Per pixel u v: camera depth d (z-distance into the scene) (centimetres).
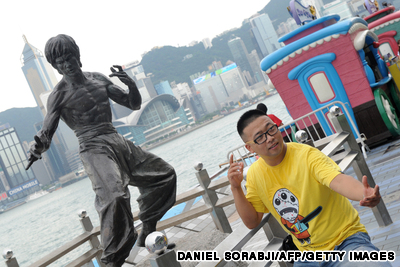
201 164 415
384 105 726
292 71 759
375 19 1113
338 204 188
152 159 402
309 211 189
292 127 784
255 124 188
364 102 732
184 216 417
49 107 365
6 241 4784
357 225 190
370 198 154
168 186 405
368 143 736
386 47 1095
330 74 741
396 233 310
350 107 738
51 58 359
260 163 202
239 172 206
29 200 15888
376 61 886
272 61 766
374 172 561
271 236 233
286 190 194
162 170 406
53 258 388
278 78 776
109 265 327
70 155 16088
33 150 344
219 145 6075
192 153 6400
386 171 539
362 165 340
